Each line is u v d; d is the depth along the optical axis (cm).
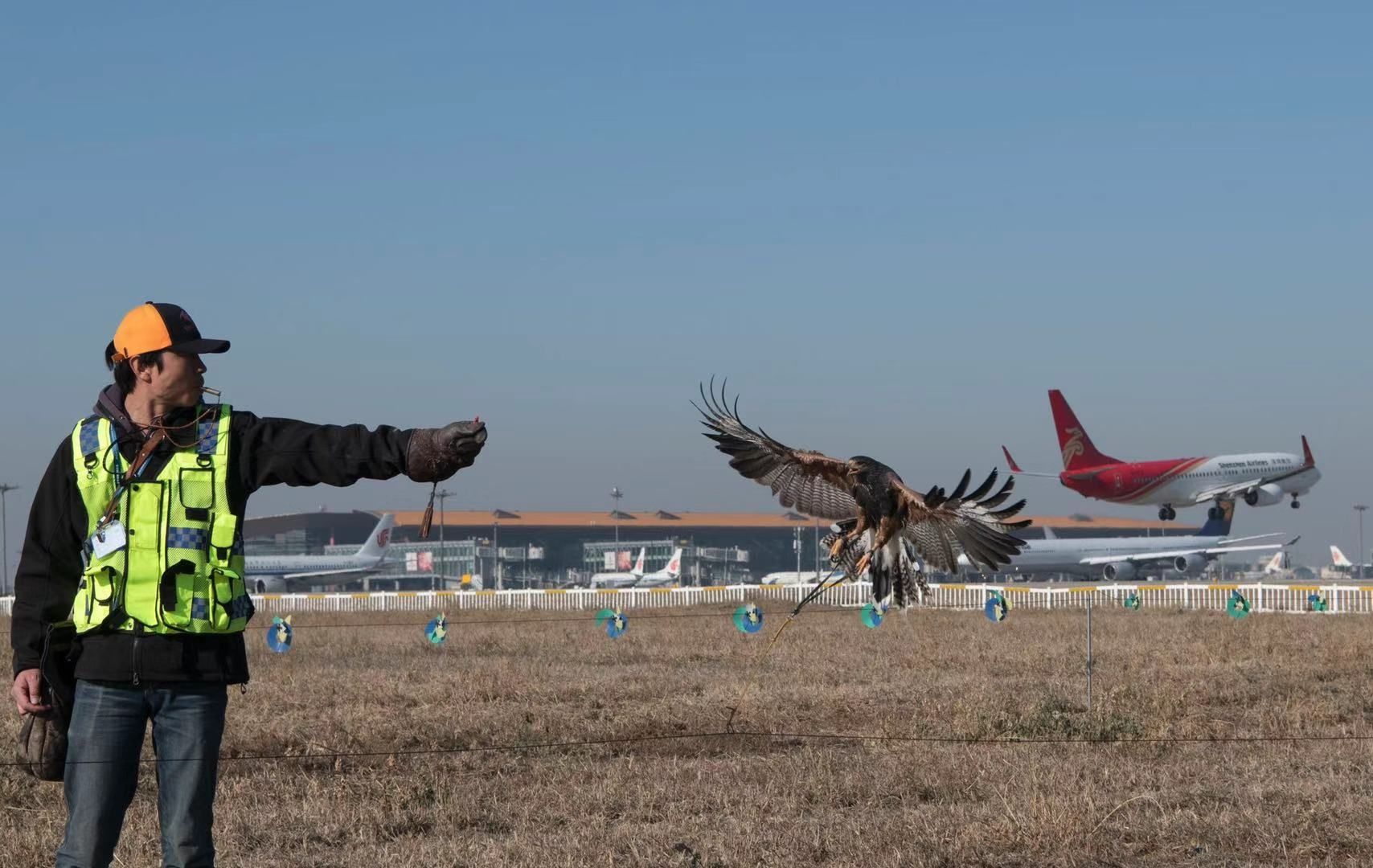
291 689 1928
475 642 3123
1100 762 1248
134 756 539
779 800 1085
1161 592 4938
